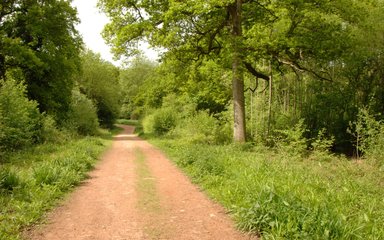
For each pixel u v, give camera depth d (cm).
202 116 2627
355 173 1095
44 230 628
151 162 1579
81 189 971
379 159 1231
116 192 939
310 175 990
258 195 667
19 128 1705
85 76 5538
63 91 3122
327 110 2269
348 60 2011
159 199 862
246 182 862
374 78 2189
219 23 1995
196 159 1309
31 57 2591
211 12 1944
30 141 1919
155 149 2295
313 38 1883
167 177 1167
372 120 1499
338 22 2222
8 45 2572
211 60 2295
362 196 798
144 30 1920
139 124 5978
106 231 629
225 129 2300
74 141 2431
